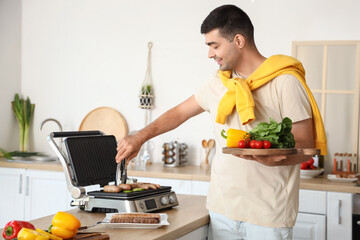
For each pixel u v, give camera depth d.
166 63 3.97
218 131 1.97
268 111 1.82
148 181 3.41
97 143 2.12
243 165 1.83
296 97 1.75
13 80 4.36
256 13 3.66
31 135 4.40
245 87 1.79
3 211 3.83
